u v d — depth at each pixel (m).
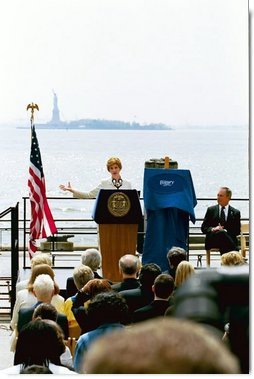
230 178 58.81
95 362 1.25
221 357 1.25
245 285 1.78
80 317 7.34
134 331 1.32
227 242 11.62
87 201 30.78
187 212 11.04
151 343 1.25
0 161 59.38
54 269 13.02
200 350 1.25
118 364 1.24
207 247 11.78
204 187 58.12
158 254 11.12
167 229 11.12
